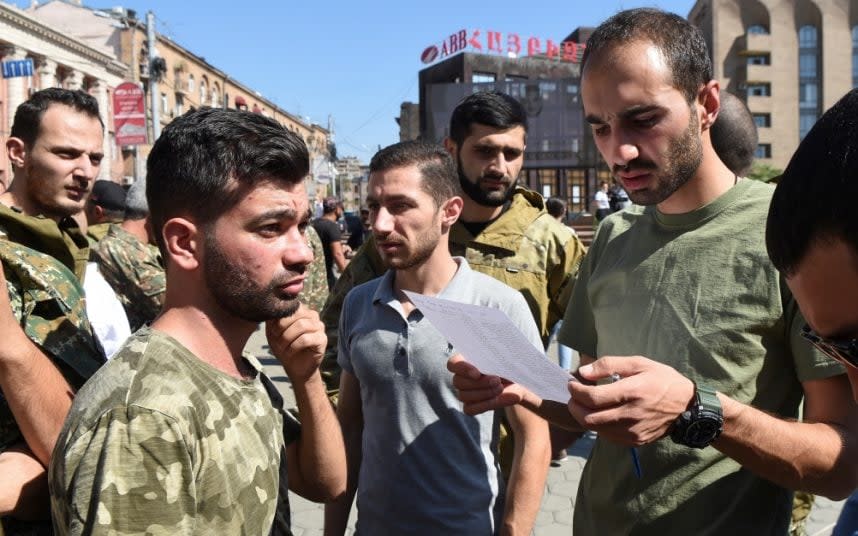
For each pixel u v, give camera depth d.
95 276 2.18
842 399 1.53
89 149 2.41
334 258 9.62
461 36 43.91
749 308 1.66
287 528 1.48
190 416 1.18
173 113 44.28
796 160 0.85
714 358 1.67
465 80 42.94
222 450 1.22
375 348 2.20
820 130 0.83
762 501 1.67
